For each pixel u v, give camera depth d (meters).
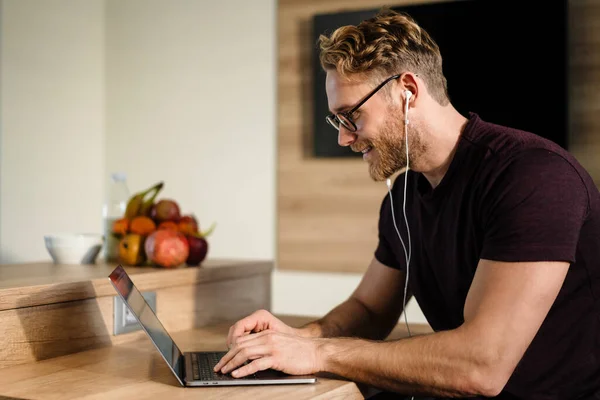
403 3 3.45
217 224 3.91
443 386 1.18
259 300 2.07
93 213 4.15
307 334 1.50
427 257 1.50
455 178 1.36
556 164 1.24
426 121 1.37
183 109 4.02
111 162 4.20
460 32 3.32
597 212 1.29
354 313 1.64
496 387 1.17
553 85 3.14
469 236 1.34
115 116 4.20
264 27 3.80
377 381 1.22
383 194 3.52
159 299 1.66
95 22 4.18
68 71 3.96
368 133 1.37
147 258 1.81
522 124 3.21
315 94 3.65
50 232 3.83
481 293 1.21
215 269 1.84
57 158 3.88
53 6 3.85
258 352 1.22
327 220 3.64
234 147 3.87
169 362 1.18
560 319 1.29
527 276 1.17
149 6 4.11
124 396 1.07
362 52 1.34
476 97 3.29
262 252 3.80
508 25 3.23
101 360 1.35
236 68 3.88
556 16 3.14
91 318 1.45
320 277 3.64
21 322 1.29
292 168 3.73
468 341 1.17
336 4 3.62
